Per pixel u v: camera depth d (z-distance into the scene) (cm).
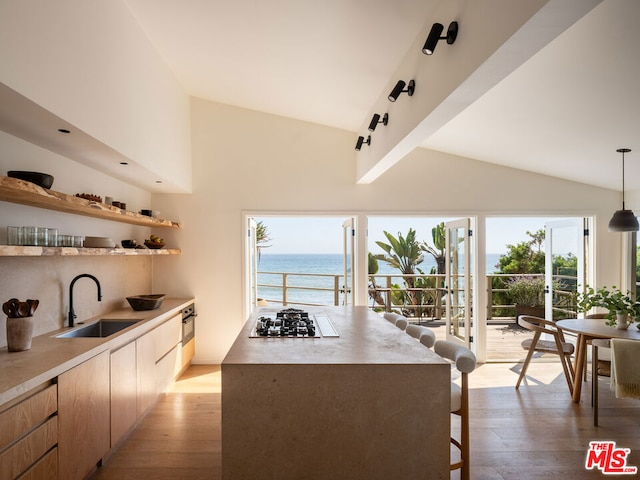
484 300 500
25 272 266
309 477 201
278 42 317
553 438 304
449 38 213
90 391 236
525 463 268
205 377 442
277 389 200
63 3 215
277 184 495
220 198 493
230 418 199
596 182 491
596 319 441
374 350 227
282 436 200
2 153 240
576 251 530
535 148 410
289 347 233
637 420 337
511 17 159
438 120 259
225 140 494
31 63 188
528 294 768
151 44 350
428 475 204
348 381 201
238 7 280
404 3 238
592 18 197
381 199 500
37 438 186
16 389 170
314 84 383
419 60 267
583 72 248
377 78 340
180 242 489
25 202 249
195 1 284
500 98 312
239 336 263
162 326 370
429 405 203
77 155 297
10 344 228
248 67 376
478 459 273
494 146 434
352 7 252
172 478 250
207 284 491
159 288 489
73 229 322
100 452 248
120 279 406
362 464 203
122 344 284
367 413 202
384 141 355
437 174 502
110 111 272
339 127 494
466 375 225
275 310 376
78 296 328
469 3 197
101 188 365
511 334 676
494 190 503
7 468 166
